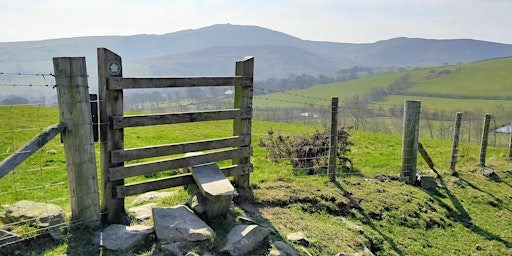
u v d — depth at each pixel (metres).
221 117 7.47
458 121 12.80
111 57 5.93
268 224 7.20
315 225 7.61
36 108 27.98
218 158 7.62
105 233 5.93
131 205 7.46
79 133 5.80
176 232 5.89
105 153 6.16
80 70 5.66
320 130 14.45
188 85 6.86
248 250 6.05
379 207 9.21
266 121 31.53
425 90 93.44
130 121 6.25
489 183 12.56
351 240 7.39
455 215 9.87
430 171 12.74
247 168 8.22
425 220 9.18
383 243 7.93
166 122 6.66
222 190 6.42
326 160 12.93
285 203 8.38
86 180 5.96
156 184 6.81
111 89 5.95
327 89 103.12
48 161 13.32
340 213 8.66
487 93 83.25
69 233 5.86
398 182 11.18
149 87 6.37
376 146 21.23
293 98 77.44
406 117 11.17
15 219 5.75
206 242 5.91
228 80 7.45
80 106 5.74
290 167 13.32
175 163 6.95
